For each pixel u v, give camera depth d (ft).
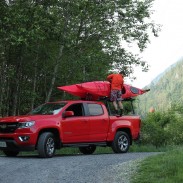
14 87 71.97
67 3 72.59
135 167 32.58
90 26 73.31
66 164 36.65
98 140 49.14
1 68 66.85
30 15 61.00
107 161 38.65
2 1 60.70
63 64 74.90
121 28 76.95
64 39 69.21
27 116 43.80
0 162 38.60
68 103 47.26
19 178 29.55
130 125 53.21
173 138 90.12
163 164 31.35
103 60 75.36
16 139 42.57
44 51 72.23
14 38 57.41
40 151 42.75
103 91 53.26
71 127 45.98
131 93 56.34
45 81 77.15
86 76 77.10
